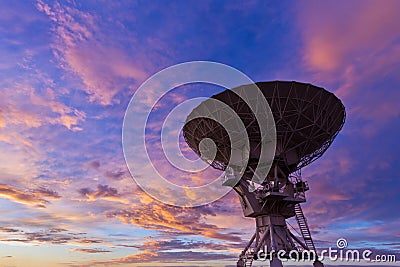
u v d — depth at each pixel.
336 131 36.34
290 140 34.22
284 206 35.34
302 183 36.09
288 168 35.19
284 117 32.28
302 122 32.94
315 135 34.00
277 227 35.34
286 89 31.55
